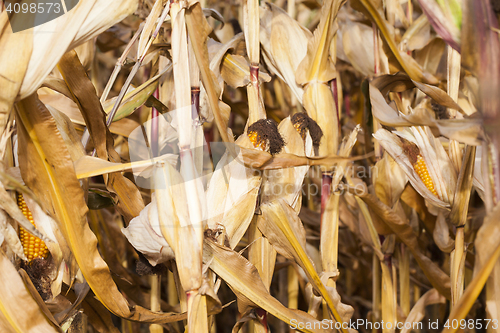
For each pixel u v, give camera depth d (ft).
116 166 2.42
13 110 2.36
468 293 2.41
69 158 2.37
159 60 3.13
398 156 3.06
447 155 3.05
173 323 3.91
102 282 2.54
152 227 2.48
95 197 3.00
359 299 4.93
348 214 4.23
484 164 2.49
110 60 5.44
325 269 3.15
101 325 3.12
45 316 2.49
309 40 3.03
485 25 2.46
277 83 4.99
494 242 2.38
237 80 2.96
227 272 2.62
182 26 2.44
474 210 3.70
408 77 2.95
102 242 3.67
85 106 2.50
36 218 2.52
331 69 3.10
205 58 2.47
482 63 2.47
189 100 2.45
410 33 3.45
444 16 2.55
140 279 3.88
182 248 2.43
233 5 5.52
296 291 3.96
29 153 2.38
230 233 2.64
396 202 3.46
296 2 4.77
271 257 2.93
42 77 2.27
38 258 2.59
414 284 4.49
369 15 2.85
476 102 2.51
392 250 3.49
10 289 2.42
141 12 3.17
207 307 2.58
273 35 3.19
